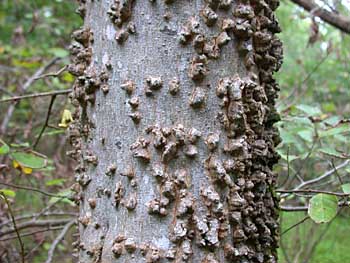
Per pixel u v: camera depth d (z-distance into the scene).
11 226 1.18
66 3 2.23
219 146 0.53
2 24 2.45
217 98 0.54
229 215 0.54
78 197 0.59
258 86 0.56
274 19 0.62
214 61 0.54
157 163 0.53
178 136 0.52
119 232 0.54
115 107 0.55
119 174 0.54
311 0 1.20
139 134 0.53
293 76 1.97
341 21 1.17
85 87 0.56
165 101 0.53
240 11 0.55
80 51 0.58
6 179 1.24
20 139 1.57
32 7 2.22
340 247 1.58
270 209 0.62
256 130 0.57
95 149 0.56
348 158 0.85
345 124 0.88
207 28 0.54
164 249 0.52
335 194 0.71
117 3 0.55
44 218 1.46
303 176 1.25
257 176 0.59
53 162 1.34
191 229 0.52
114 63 0.55
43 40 2.16
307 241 1.46
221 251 0.53
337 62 1.92
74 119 0.62
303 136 0.97
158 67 0.53
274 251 0.63
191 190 0.52
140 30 0.54
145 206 0.53
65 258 1.45
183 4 0.54
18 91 1.69
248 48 0.55
